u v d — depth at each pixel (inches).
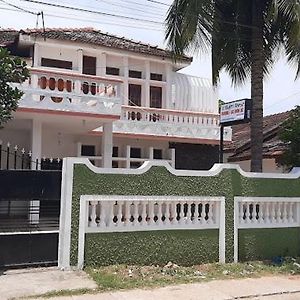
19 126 548.7
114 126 615.8
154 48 727.1
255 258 382.6
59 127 569.3
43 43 625.6
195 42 433.4
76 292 276.4
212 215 370.9
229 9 494.3
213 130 687.1
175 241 353.4
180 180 355.9
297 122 471.5
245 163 766.5
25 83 457.4
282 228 396.8
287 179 399.9
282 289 303.9
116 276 309.6
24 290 275.7
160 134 649.0
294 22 428.1
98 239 330.3
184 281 313.3
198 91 737.6
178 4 438.9
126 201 337.7
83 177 326.3
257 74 473.7
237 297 283.4
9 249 320.5
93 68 671.8
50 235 329.7
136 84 703.7
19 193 325.4
